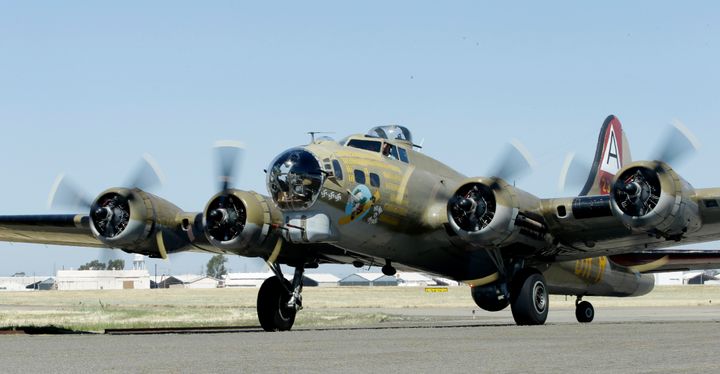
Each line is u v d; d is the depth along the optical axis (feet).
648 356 67.15
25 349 79.00
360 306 362.33
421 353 71.20
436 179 131.44
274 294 124.36
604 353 69.82
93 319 203.10
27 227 131.95
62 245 143.54
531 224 123.95
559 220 126.41
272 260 119.75
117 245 120.37
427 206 128.06
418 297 520.83
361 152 121.80
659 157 117.91
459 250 130.93
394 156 126.52
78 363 65.31
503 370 58.80
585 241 132.46
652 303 398.42
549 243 130.11
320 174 113.29
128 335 104.73
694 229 120.98
